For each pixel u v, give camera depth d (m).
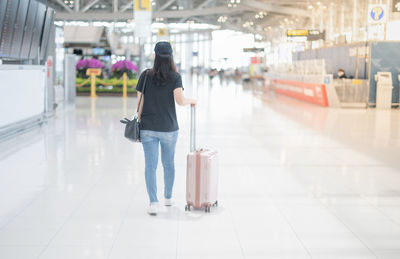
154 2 39.59
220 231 3.96
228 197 5.02
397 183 5.74
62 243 3.64
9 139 8.67
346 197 5.08
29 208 4.53
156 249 3.54
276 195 5.12
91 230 3.94
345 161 7.06
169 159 4.53
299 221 4.25
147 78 4.29
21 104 9.23
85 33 24.27
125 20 41.66
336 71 21.17
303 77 19.20
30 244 3.61
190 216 4.35
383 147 8.33
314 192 5.27
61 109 14.77
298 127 11.01
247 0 32.94
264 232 3.95
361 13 22.69
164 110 4.30
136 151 7.57
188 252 3.49
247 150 7.89
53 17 12.06
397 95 16.80
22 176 5.83
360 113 14.73
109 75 27.02
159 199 4.89
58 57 18.58
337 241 3.76
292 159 7.16
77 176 5.86
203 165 4.40
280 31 38.69
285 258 3.41
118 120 11.83
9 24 8.78
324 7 29.83
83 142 8.39
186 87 32.12
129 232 3.90
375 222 4.24
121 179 5.73
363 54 17.66
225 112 14.47
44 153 7.34
